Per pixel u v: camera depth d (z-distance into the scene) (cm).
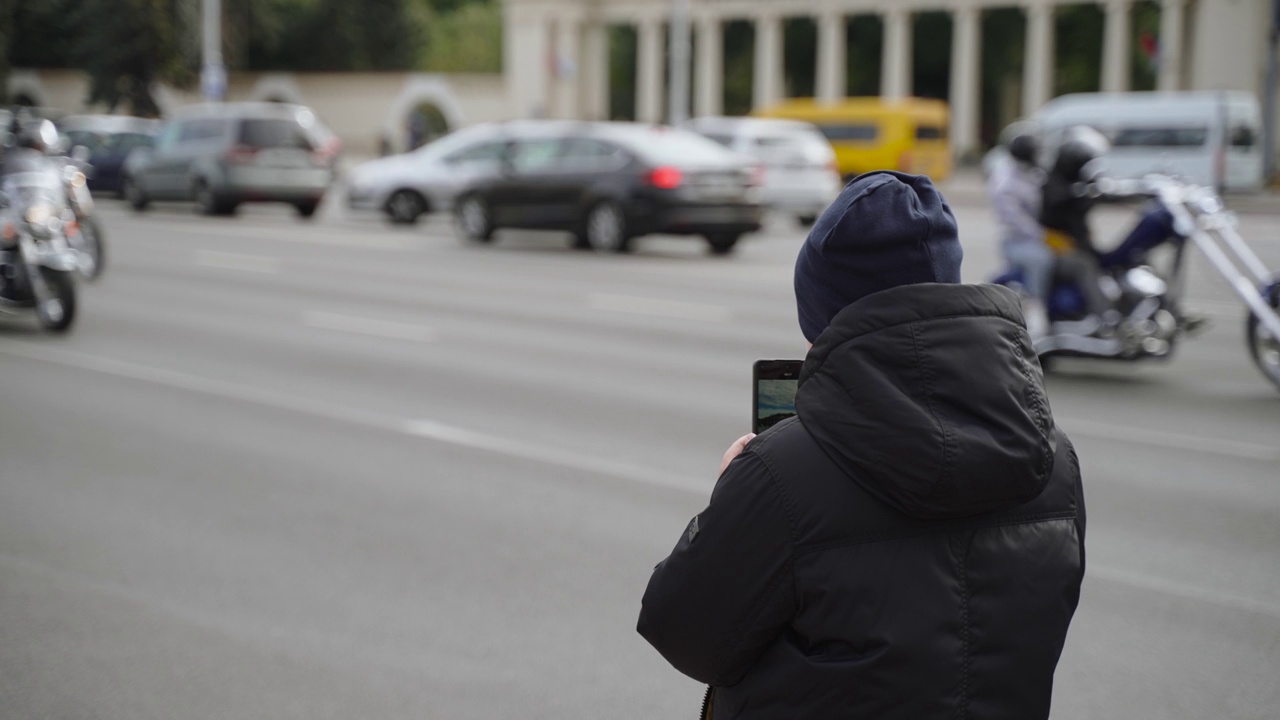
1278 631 604
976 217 3503
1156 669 559
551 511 789
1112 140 4459
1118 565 702
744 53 8844
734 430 1020
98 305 1675
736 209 2398
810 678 219
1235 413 1114
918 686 213
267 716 504
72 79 7425
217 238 2616
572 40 7762
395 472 879
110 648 572
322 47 8750
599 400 1132
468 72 9800
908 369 217
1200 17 6019
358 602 630
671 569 229
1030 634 221
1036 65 7044
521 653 568
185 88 7025
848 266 226
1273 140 4559
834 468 219
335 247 2484
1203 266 2316
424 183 2978
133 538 730
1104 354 1209
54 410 1064
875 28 8375
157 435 980
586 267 2208
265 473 873
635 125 2559
